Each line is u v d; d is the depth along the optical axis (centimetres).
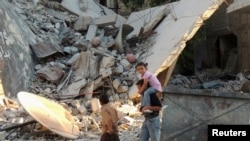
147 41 1759
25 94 1050
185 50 2327
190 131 727
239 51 2453
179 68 2438
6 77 1402
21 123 1070
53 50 1672
